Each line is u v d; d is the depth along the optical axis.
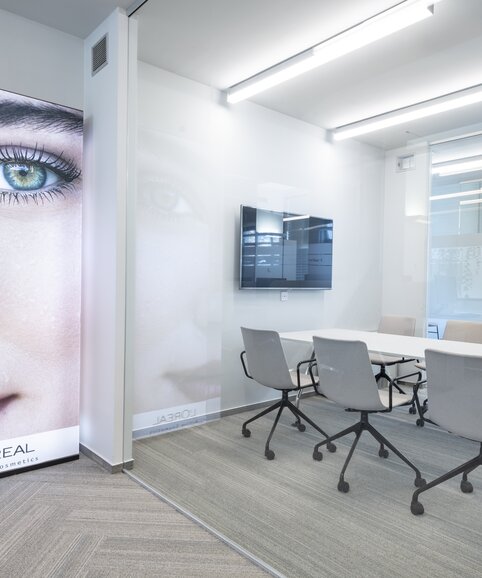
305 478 2.52
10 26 2.86
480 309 1.90
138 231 3.07
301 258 2.71
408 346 2.16
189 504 2.41
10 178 2.74
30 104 2.81
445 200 2.05
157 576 1.85
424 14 2.20
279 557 1.94
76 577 1.84
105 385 2.89
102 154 2.94
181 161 3.29
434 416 2.05
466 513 1.94
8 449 2.74
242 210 3.06
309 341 2.62
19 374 2.78
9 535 2.12
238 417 2.97
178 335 3.26
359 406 2.38
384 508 2.16
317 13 2.54
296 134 2.79
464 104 2.03
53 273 2.91
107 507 2.40
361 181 2.44
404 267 2.20
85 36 3.13
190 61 3.06
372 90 2.40
